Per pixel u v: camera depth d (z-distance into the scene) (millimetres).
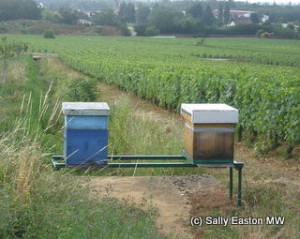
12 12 142125
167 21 141750
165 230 7262
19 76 26484
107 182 9391
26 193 6859
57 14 150125
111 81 33000
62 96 19047
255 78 16375
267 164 12992
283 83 15555
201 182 9570
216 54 71250
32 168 7441
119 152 11516
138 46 85188
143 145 11617
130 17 189250
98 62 38375
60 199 7234
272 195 8508
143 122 14484
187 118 7902
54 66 51125
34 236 6242
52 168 8172
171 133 13344
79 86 19578
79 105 7832
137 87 27359
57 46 79062
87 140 7598
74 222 6422
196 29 141750
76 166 7617
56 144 11711
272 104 14117
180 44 99562
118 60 41000
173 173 10352
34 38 105875
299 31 138875
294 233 6980
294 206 8023
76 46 79562
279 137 14094
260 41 115875
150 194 8734
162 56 55094
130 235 6375
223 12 186500
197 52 73688
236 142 16141
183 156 8375
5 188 6895
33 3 147625
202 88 19453
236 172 10266
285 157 13367
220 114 7602
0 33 126750
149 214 7336
